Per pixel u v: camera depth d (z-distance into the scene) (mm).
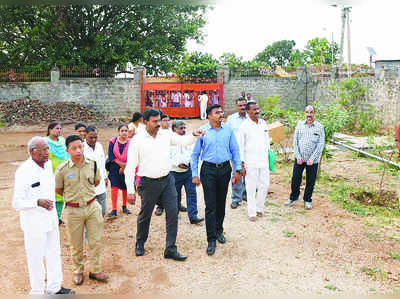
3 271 4633
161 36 26859
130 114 25500
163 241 5590
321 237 5617
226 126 5461
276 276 4457
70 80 24844
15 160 12602
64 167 4184
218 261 4887
